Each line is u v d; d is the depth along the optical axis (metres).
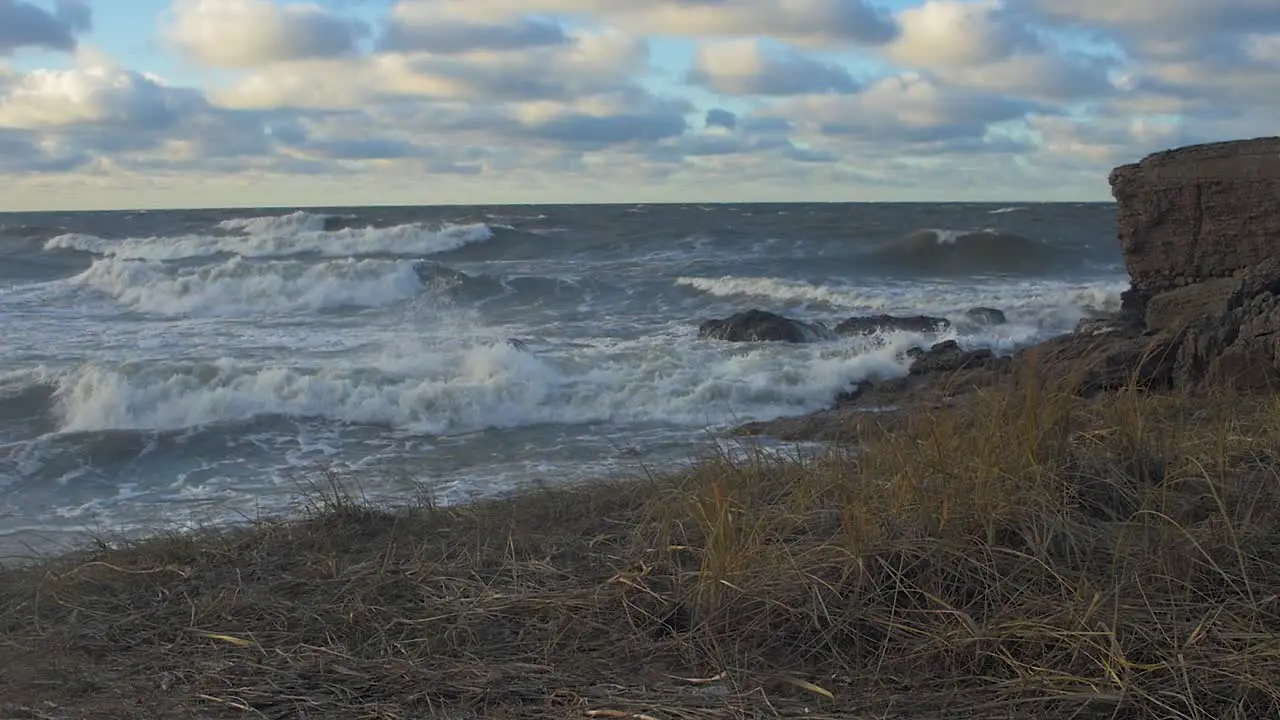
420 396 11.59
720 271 28.47
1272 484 4.40
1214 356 8.99
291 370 12.66
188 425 10.98
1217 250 12.72
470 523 5.40
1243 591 3.63
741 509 4.48
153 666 3.75
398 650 3.80
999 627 3.47
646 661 3.64
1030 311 19.92
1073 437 4.89
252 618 4.18
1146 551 3.86
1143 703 3.11
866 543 3.97
